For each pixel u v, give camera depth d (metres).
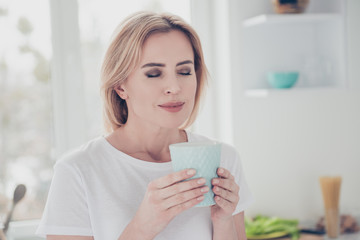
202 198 0.88
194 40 1.09
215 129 2.31
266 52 2.21
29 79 2.10
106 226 1.07
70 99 2.13
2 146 2.08
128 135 1.15
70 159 1.09
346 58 2.11
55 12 2.09
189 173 0.86
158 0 2.20
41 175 2.13
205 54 2.28
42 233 1.04
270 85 2.22
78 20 2.12
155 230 0.92
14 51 2.07
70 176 1.08
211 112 2.29
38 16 2.08
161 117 1.03
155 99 1.03
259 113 2.19
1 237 1.70
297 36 2.25
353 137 2.32
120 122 1.19
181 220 1.11
